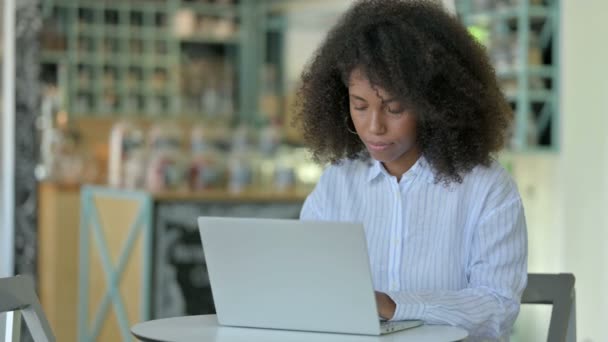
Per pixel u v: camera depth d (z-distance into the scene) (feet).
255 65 30.04
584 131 16.43
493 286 7.57
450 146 7.68
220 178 20.22
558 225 16.87
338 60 7.66
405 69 7.30
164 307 17.04
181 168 19.62
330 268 6.77
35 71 20.79
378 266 8.05
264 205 18.01
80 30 26.99
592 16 16.31
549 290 8.63
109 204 18.21
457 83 7.55
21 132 20.74
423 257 7.89
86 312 18.89
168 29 28.58
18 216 20.81
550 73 17.07
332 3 27.68
